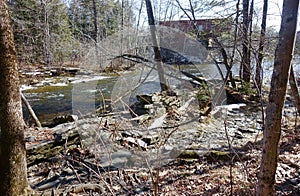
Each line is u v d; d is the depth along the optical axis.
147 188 2.98
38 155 3.69
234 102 7.90
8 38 2.29
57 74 13.92
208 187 2.90
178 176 3.24
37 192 2.67
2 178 2.37
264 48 4.68
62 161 3.65
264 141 1.83
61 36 17.12
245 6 6.16
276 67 1.70
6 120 2.35
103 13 17.11
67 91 10.70
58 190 2.85
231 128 5.53
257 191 1.93
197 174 3.30
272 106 1.75
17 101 2.41
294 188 2.73
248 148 4.15
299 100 4.04
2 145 2.37
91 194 2.88
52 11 17.92
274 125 1.76
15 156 2.42
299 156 3.63
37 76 13.41
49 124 5.62
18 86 2.42
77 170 3.43
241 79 8.62
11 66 2.31
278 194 2.63
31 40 17.19
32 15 17.28
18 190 2.44
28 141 4.08
